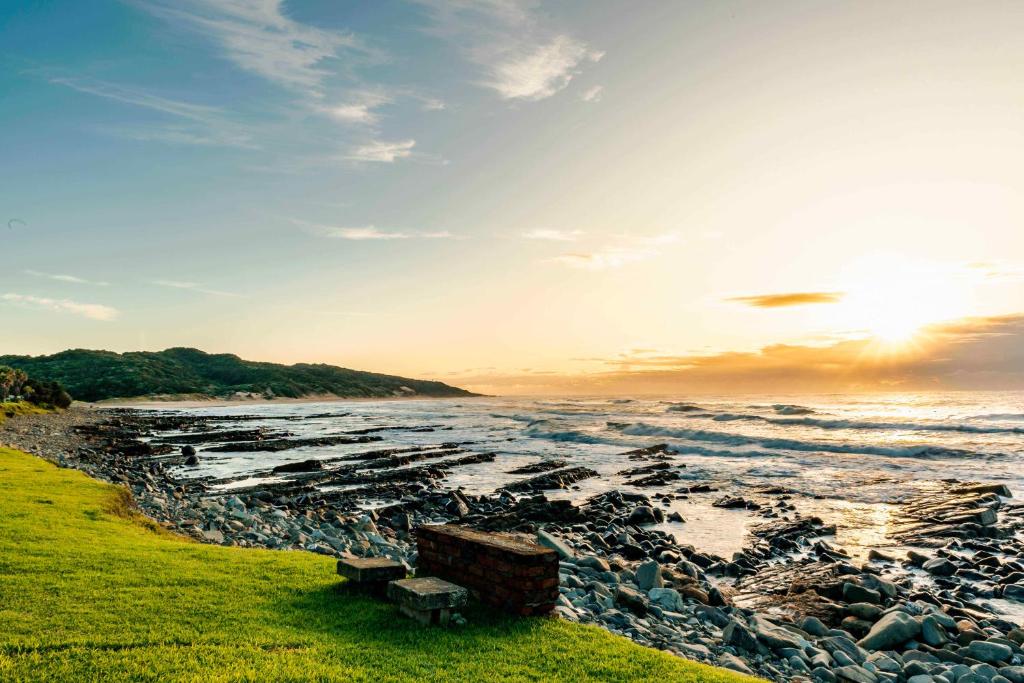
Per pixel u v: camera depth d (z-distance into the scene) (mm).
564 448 55156
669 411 107938
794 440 50906
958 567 17625
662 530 23062
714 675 7043
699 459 44875
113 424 85312
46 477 20781
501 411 146625
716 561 18266
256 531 18219
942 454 42406
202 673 6297
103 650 6836
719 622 12281
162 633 7352
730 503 27812
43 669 6254
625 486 34188
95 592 8766
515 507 27750
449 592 8000
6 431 55594
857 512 25781
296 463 42500
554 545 16734
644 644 10164
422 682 6344
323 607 8523
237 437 67875
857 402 137375
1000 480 33031
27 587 8852
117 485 20359
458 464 44562
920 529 22516
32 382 118188
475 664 6875
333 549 16375
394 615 8273
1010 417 72438
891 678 9922
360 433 76562
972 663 10586
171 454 51781
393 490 32500
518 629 7980
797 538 21422
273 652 6934
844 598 14398
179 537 15375
